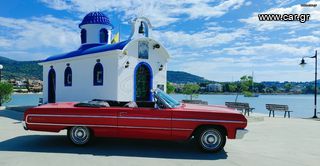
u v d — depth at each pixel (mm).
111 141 8289
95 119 7242
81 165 5883
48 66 19016
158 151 7199
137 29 14547
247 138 9398
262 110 27453
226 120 6844
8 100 21797
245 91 26938
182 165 6012
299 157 6906
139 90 14703
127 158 6492
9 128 10578
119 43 14469
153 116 7020
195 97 34938
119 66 13586
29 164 5914
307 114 23562
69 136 7488
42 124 7465
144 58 14820
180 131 6934
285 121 14727
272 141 8922
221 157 6723
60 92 17766
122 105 8289
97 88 14852
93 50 15477
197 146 7223
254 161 6438
